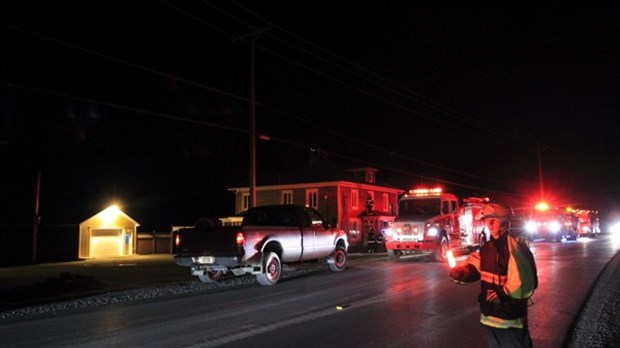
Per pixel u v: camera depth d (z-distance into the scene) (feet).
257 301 37.88
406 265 64.75
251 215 58.29
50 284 57.82
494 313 14.99
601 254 76.23
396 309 33.27
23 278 74.90
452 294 38.99
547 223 120.78
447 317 30.48
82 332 28.25
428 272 54.90
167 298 40.57
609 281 45.27
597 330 27.17
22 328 29.53
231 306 35.83
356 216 152.05
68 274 59.72
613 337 25.68
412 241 71.15
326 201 147.02
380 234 121.80
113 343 25.62
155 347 24.70
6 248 123.13
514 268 14.78
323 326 28.60
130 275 71.26
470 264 15.98
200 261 47.93
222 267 48.01
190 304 37.17
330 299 37.99
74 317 32.76
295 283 48.67
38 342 26.09
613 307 33.37
